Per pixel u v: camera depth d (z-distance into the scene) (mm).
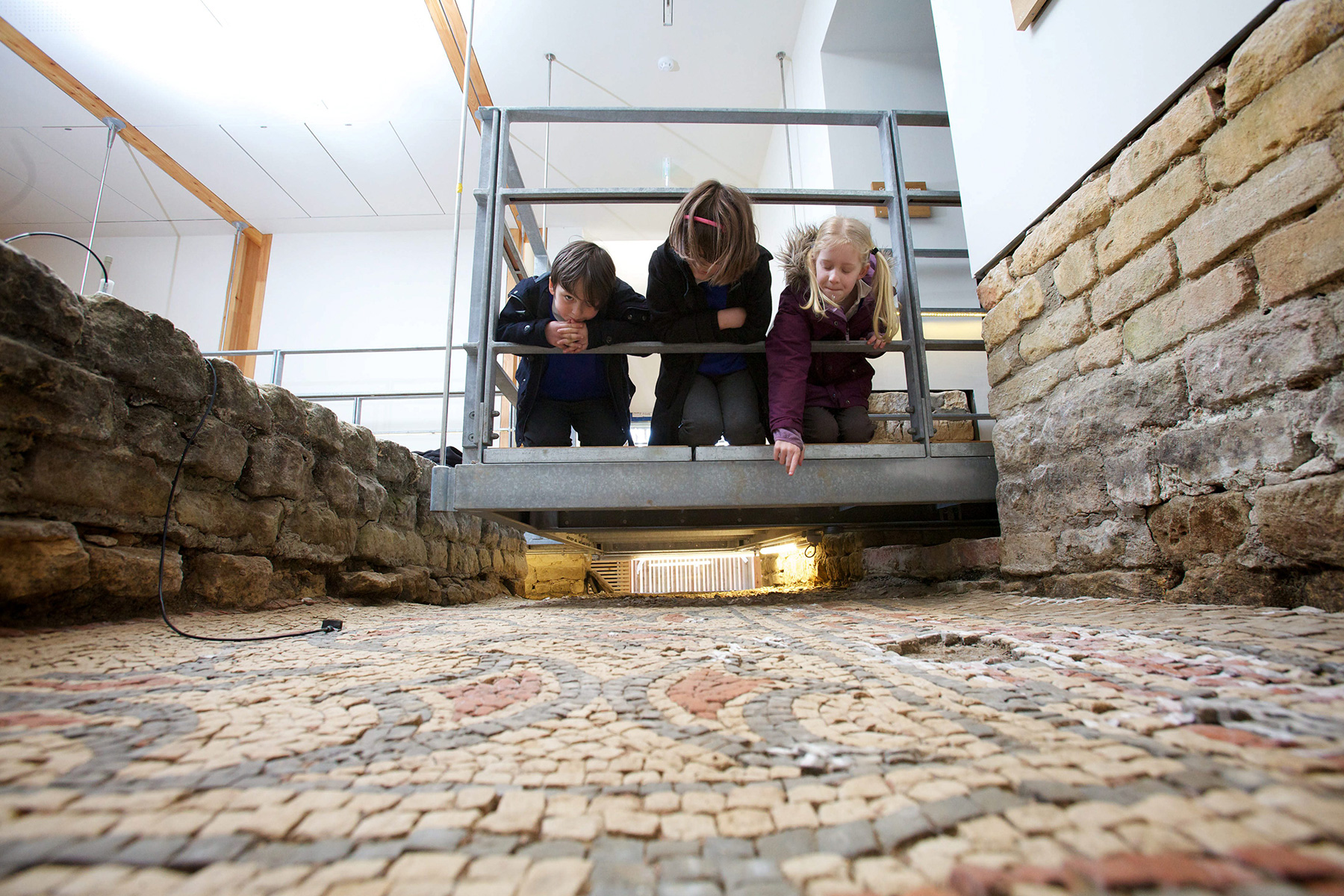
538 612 1985
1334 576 1027
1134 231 1401
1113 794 423
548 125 5535
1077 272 1592
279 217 6996
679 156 5961
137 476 1303
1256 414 1139
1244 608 1122
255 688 748
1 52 4945
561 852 381
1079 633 1013
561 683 772
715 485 1994
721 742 556
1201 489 1252
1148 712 592
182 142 5898
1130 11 1387
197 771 490
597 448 2002
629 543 5270
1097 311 1529
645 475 1996
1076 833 375
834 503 2012
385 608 1969
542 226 6910
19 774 471
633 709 661
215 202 6707
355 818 417
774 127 5504
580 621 1535
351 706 676
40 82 5230
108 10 4645
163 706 664
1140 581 1394
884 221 3336
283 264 7191
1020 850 361
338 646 1070
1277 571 1115
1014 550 1846
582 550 5090
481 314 2086
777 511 2916
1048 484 1701
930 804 423
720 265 1838
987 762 488
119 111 5539
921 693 689
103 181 6320
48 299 1118
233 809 426
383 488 2312
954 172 3613
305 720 623
